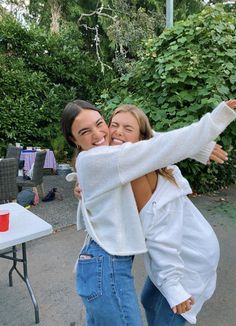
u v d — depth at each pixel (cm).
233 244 315
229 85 401
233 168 547
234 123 387
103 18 1086
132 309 113
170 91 419
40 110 788
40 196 516
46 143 808
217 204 445
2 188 396
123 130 120
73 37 970
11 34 781
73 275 266
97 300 112
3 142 752
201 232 123
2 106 735
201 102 389
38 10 1234
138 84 479
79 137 116
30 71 806
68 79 864
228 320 203
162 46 446
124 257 113
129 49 960
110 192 112
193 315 123
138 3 1093
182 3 1177
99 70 909
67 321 208
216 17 414
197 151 106
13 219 207
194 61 398
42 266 284
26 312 219
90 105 119
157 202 115
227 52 404
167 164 107
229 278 252
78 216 135
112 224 112
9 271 254
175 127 391
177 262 113
